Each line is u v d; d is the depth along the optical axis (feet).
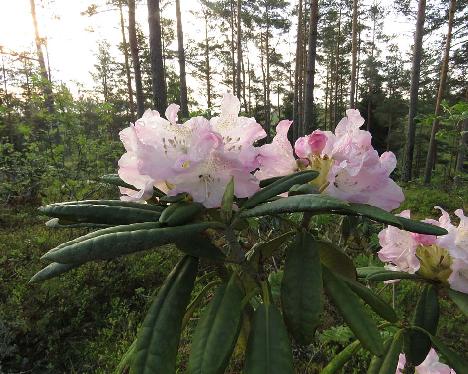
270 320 3.23
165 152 3.05
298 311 3.35
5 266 15.25
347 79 107.86
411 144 46.03
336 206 2.80
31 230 19.35
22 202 23.36
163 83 30.35
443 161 63.00
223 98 3.25
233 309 3.24
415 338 4.24
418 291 12.03
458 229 4.24
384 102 89.86
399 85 98.48
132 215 3.09
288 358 3.05
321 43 94.99
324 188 3.54
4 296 13.12
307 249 3.57
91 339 11.65
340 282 3.76
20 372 10.35
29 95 23.52
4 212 22.31
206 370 2.92
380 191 3.64
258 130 3.21
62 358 11.04
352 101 54.95
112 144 27.96
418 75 46.14
